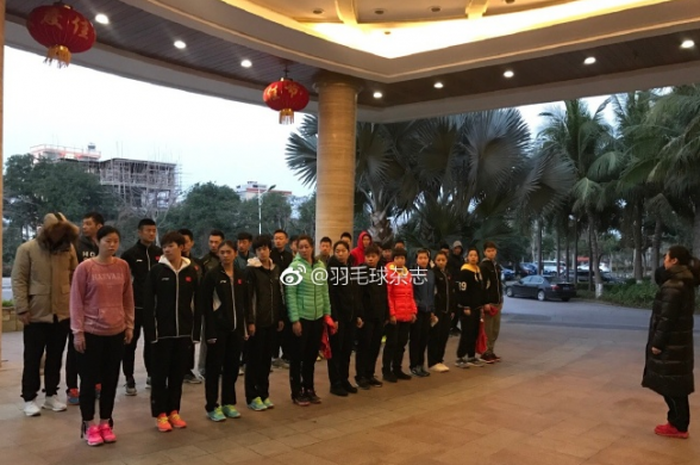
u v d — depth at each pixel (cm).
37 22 549
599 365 746
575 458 402
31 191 1238
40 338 471
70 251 491
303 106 817
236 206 1583
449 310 704
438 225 1210
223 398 484
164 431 437
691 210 1881
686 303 446
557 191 1261
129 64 879
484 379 655
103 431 411
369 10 751
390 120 1213
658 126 1709
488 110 1150
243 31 732
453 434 450
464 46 788
